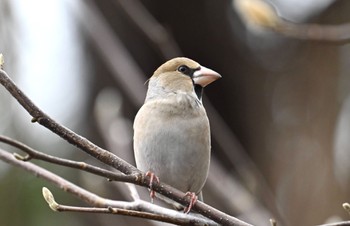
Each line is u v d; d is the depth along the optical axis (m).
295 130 12.62
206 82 8.48
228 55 13.17
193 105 8.10
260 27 8.40
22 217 10.40
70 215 10.66
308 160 12.27
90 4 10.68
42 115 5.83
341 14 12.73
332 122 12.30
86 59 12.48
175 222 6.00
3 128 10.87
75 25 12.16
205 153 8.04
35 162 10.78
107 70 12.41
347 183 11.82
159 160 7.94
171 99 8.14
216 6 13.09
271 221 5.91
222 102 13.16
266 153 12.76
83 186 10.23
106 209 5.72
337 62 12.65
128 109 12.34
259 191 9.75
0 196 10.44
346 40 8.38
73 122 12.45
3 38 10.05
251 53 13.25
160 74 8.51
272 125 12.91
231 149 10.13
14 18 10.11
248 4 8.38
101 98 11.84
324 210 11.80
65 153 11.18
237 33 13.20
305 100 12.75
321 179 12.03
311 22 12.80
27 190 10.48
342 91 12.44
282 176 12.40
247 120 13.09
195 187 8.19
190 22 13.03
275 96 13.09
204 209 6.48
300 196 12.07
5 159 6.74
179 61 8.59
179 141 7.91
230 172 12.06
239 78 13.19
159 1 12.88
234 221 6.39
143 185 6.38
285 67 13.15
